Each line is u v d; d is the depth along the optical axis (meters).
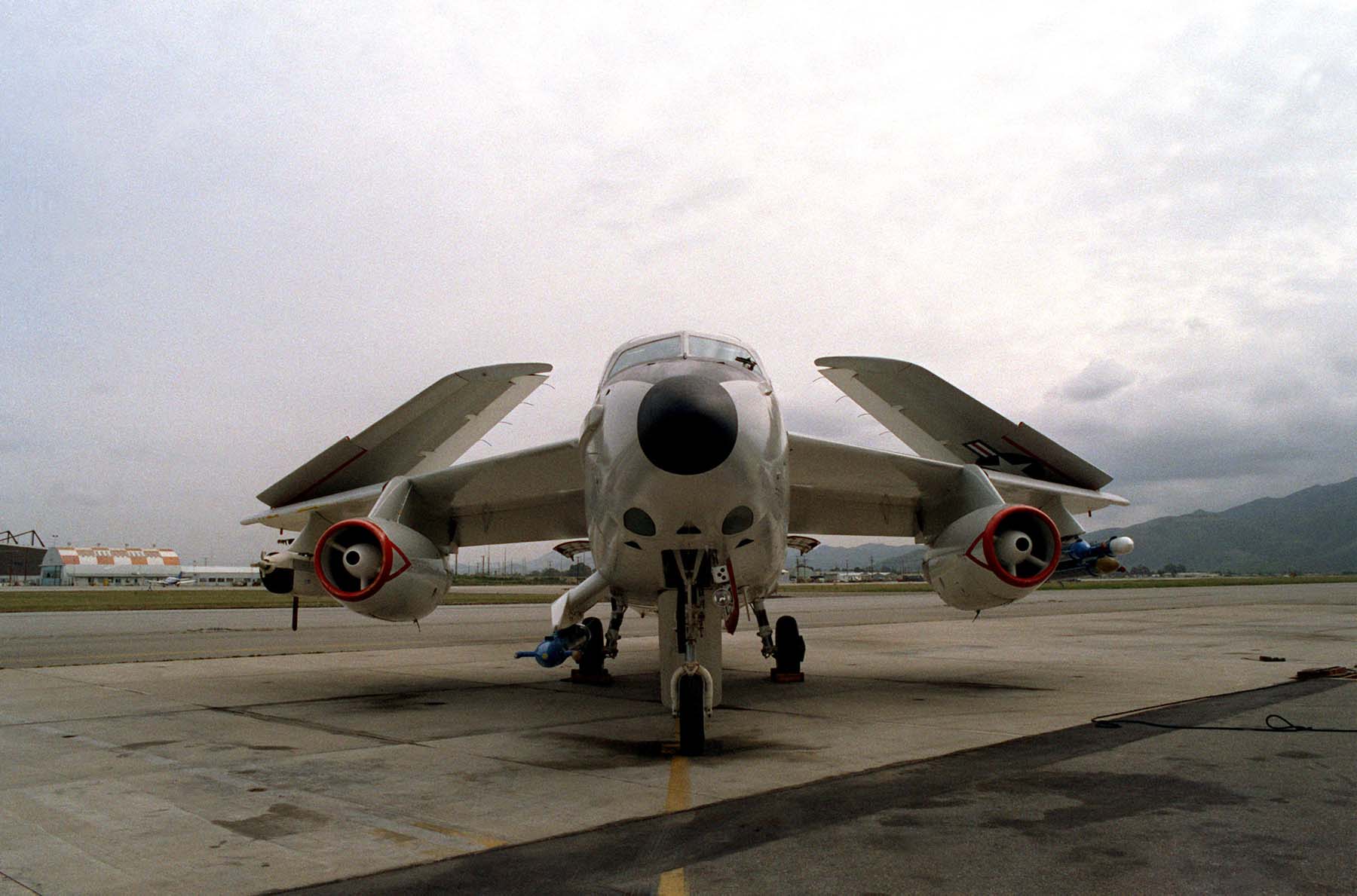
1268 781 5.29
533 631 23.22
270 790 5.39
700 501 6.45
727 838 4.24
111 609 35.41
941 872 3.67
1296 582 88.75
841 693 10.26
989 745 6.63
